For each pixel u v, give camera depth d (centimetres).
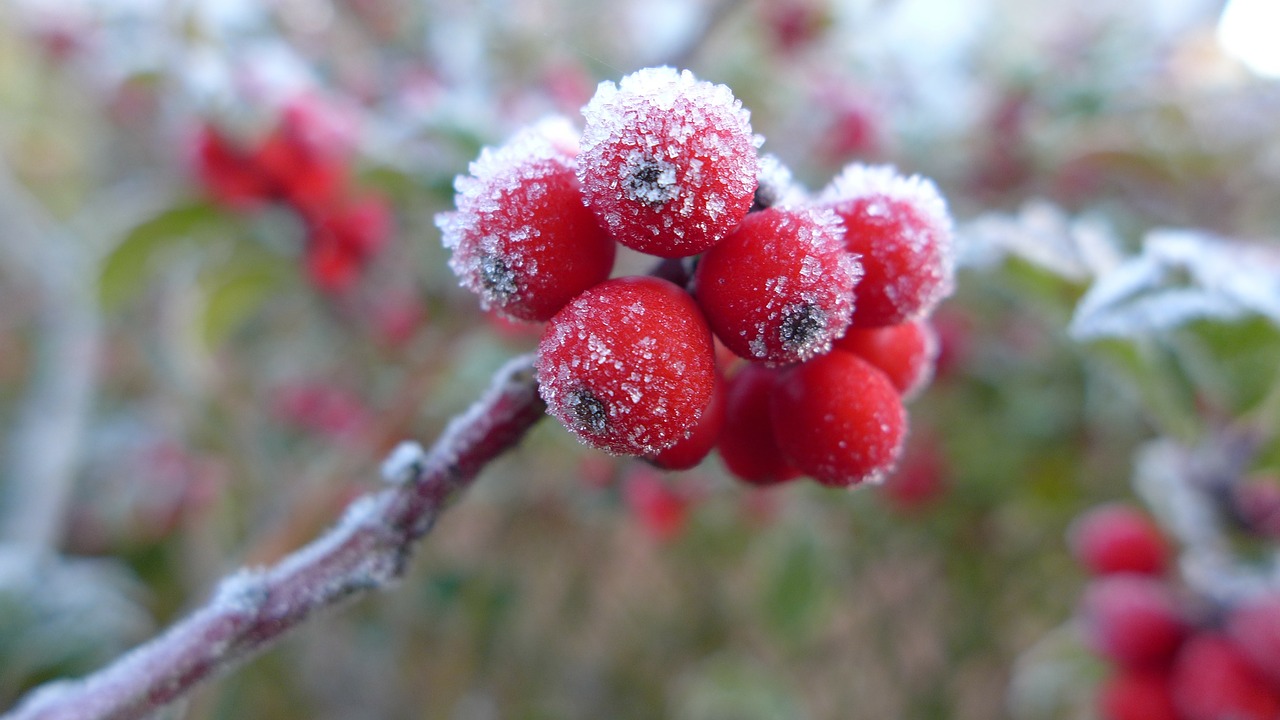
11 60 27
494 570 22
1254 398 10
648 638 25
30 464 18
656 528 18
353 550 5
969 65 23
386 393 19
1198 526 12
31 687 13
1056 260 10
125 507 20
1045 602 24
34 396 20
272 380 22
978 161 20
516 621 23
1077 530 21
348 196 14
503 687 23
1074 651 17
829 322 5
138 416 22
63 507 18
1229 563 12
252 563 12
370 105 17
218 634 5
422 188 13
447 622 22
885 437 6
